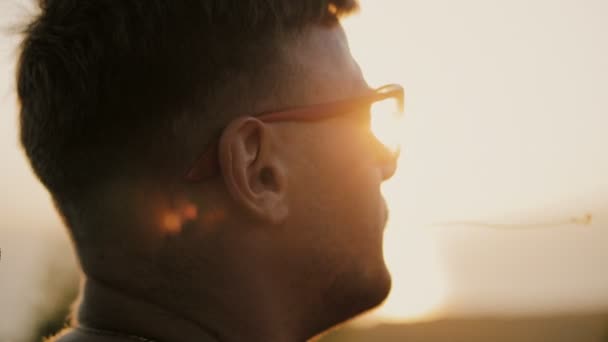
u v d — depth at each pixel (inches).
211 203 41.9
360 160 47.1
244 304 42.3
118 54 41.5
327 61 46.8
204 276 41.8
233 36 42.8
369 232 46.8
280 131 43.8
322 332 46.9
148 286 41.3
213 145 41.8
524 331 507.2
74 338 41.8
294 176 44.0
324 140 45.3
